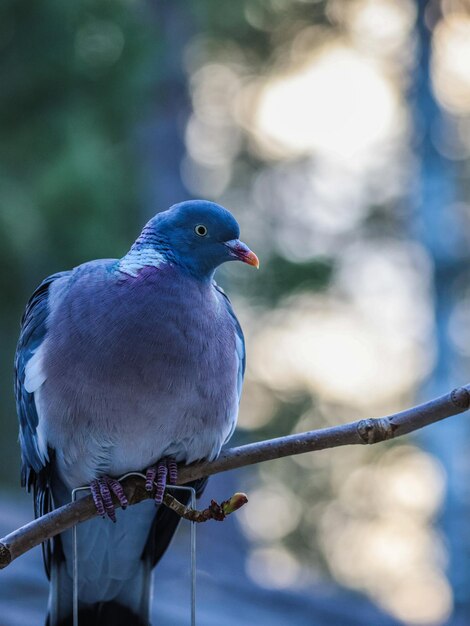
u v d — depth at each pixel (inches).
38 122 594.6
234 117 757.9
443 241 657.0
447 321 652.7
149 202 672.4
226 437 227.1
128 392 213.6
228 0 695.1
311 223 724.0
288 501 706.2
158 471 220.4
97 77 600.4
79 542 234.4
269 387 695.7
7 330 620.4
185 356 215.8
